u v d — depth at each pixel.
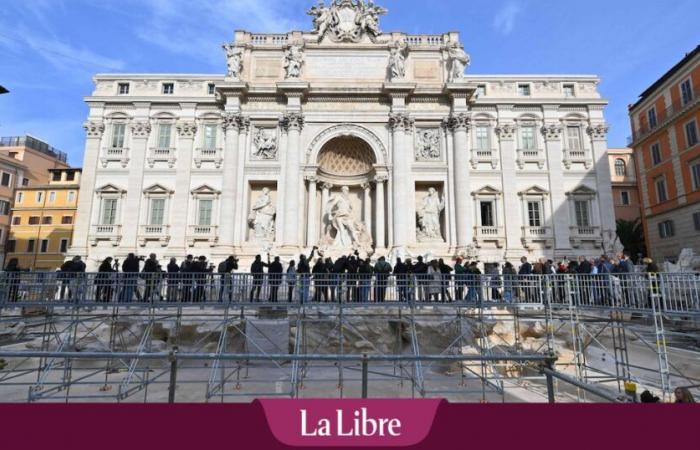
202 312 20.42
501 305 16.83
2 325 20.92
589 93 36.81
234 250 33.00
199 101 35.72
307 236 33.78
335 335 19.44
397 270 20.05
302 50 35.94
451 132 34.97
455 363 18.03
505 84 37.12
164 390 15.06
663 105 38.53
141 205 34.44
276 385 15.80
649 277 12.62
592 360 19.08
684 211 36.50
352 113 34.97
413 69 36.25
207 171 34.91
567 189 35.19
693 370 15.69
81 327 19.86
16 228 51.03
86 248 33.75
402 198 33.22
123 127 35.97
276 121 35.28
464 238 32.94
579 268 22.33
